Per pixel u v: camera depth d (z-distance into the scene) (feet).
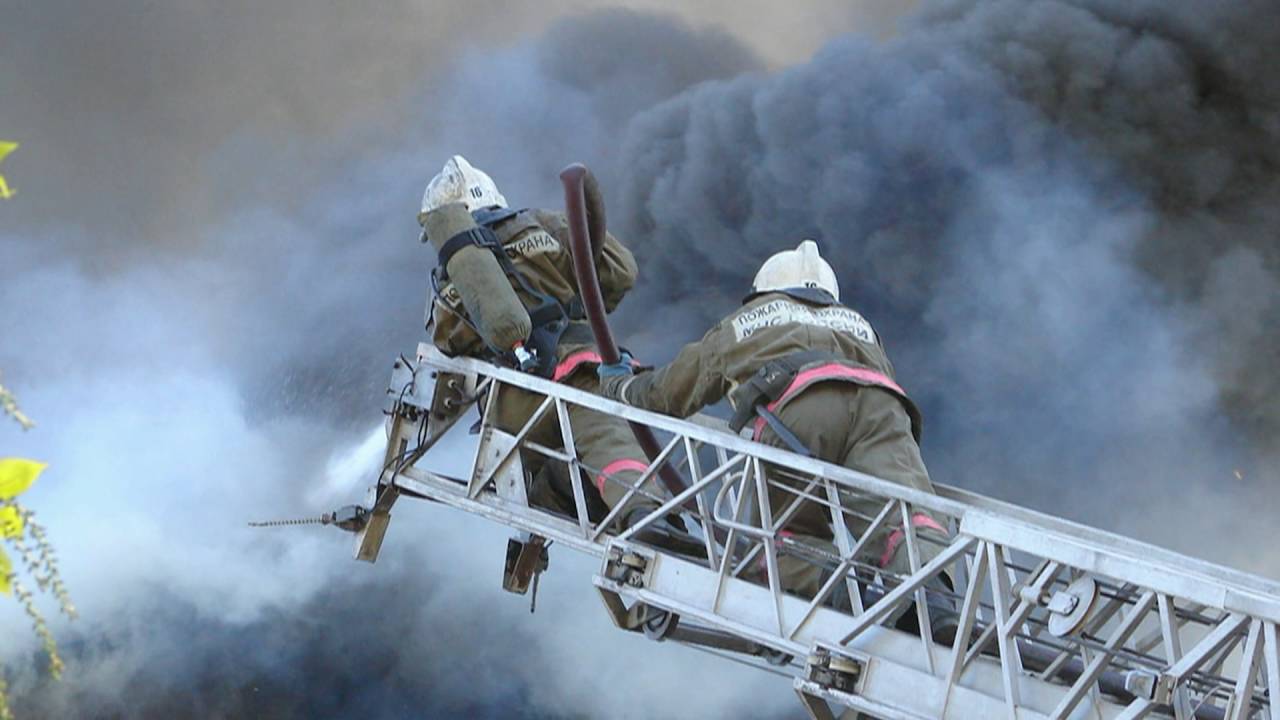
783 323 45.55
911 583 39.60
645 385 47.70
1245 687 33.42
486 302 50.90
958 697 39.09
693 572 45.55
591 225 48.37
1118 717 34.88
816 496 45.47
